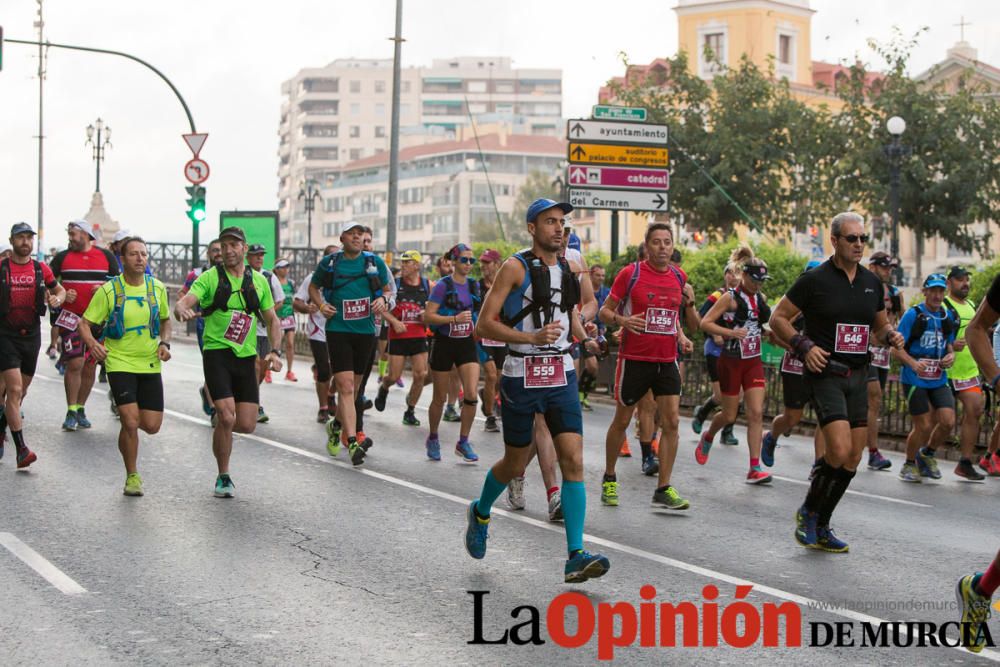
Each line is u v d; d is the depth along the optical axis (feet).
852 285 27.30
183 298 32.27
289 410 54.08
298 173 592.19
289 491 33.94
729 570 25.32
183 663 18.80
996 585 18.97
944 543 29.01
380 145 590.96
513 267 23.35
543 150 439.22
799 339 27.07
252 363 33.09
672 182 127.95
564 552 26.68
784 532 29.71
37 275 37.93
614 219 80.89
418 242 447.01
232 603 22.20
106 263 45.47
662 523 30.48
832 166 126.82
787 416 38.52
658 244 32.22
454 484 35.60
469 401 40.09
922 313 39.09
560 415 23.29
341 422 39.34
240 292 32.65
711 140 126.72
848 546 27.99
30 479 35.12
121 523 29.19
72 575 24.16
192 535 27.94
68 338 45.03
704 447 40.32
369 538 27.89
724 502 33.99
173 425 47.42
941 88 136.36
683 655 19.43
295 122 600.80
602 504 33.04
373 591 23.11
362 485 35.12
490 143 434.71
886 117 124.36
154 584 23.52
